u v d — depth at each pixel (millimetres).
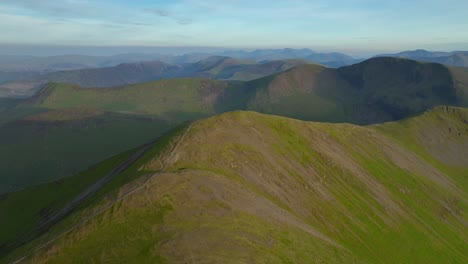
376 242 87562
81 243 50281
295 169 98875
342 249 68125
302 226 70500
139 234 50594
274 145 104375
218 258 46406
